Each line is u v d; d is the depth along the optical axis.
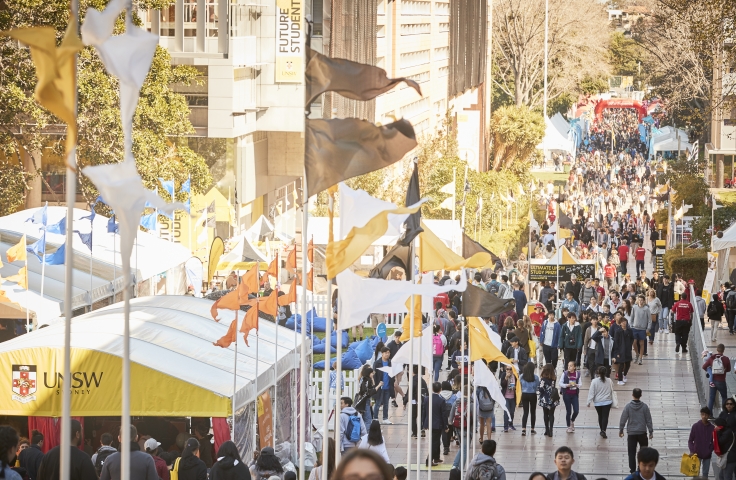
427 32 178.12
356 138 26.28
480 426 54.00
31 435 40.91
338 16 114.56
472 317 44.41
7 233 67.25
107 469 28.53
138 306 49.88
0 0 67.00
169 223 99.00
